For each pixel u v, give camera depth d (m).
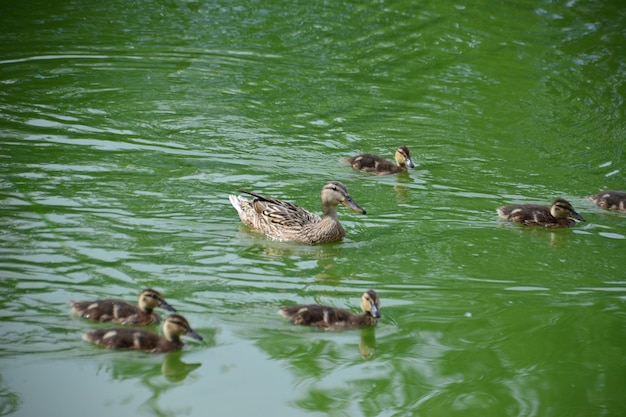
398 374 9.74
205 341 10.18
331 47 22.73
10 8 24.55
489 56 22.20
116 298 10.88
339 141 17.41
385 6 25.45
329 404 9.19
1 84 19.34
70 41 22.38
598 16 24.53
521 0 25.62
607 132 18.27
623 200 14.97
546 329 10.73
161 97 19.19
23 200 13.77
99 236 12.70
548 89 20.39
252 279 11.76
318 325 10.52
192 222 13.54
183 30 23.55
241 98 19.39
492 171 16.42
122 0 25.59
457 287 11.82
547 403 9.33
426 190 15.48
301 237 13.12
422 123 18.50
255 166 15.99
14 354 9.66
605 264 12.75
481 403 9.32
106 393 9.16
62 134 16.78
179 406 8.98
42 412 8.76
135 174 15.20
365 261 12.59
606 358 10.19
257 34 23.45
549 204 14.98
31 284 11.12
